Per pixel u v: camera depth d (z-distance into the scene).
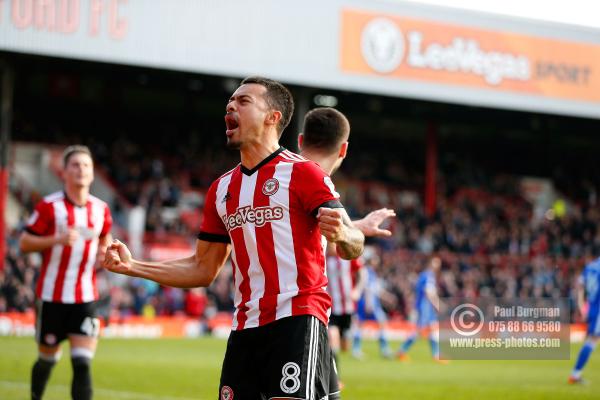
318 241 6.27
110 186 43.19
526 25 42.88
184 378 17.12
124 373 17.72
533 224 50.91
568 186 56.78
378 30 39.56
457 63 41.31
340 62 38.75
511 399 15.01
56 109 46.19
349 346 28.70
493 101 42.09
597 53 44.41
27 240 10.51
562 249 48.22
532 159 57.38
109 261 6.50
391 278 38.84
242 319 6.29
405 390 16.25
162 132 48.47
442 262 42.59
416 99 41.81
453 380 18.31
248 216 6.29
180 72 38.03
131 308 32.69
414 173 53.12
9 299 29.88
